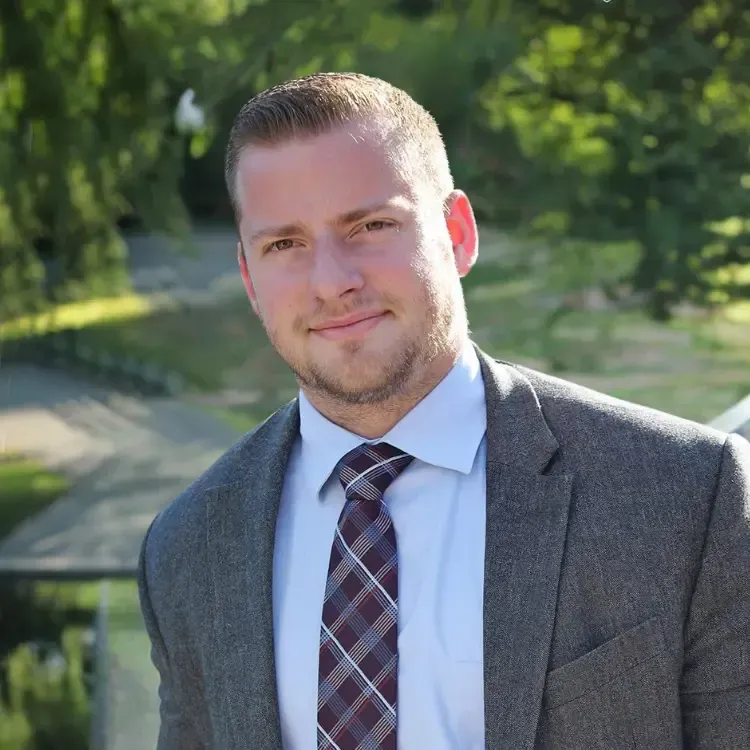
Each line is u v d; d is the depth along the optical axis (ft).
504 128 15.58
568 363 17.35
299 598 5.23
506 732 4.68
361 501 5.20
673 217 15.44
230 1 15.55
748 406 8.79
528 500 4.98
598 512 4.86
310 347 5.09
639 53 14.92
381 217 4.99
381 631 4.94
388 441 5.24
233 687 5.27
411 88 15.01
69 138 16.47
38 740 13.30
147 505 25.81
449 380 5.27
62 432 33.14
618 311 17.13
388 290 4.97
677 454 4.91
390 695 4.85
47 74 16.16
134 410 34.68
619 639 4.70
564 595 4.79
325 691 4.96
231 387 36.06
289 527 5.43
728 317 16.39
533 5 14.93
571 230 16.02
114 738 12.48
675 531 4.77
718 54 14.65
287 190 5.03
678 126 15.28
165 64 16.12
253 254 5.22
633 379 23.73
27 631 15.17
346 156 4.99
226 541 5.51
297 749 5.08
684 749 4.83
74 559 21.49
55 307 19.47
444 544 5.05
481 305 17.26
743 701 4.70
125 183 17.22
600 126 15.56
